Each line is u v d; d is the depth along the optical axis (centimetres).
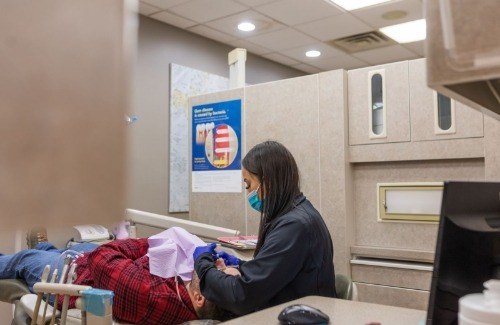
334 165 253
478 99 59
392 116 238
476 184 63
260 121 288
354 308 78
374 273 238
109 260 163
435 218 225
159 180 432
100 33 18
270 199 156
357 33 466
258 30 458
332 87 255
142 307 154
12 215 16
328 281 152
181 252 172
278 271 139
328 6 397
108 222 17
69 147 17
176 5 395
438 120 223
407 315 73
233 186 303
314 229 148
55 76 17
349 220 250
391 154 238
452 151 219
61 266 194
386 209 241
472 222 62
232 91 305
